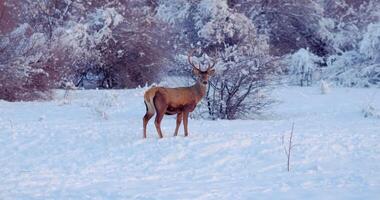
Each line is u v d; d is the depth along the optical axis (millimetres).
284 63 99375
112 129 51344
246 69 68188
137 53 121625
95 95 92188
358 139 45000
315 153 39688
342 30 147000
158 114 45531
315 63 133875
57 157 40062
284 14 146500
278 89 98125
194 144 42438
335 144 42562
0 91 87500
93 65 118812
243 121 61062
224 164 37250
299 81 121062
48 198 26938
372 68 116750
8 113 68375
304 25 148875
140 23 123125
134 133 48781
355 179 30891
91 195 27547
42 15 119750
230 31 124000
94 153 40906
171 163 37750
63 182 31656
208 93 68000
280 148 41062
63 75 101375
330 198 25938
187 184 30688
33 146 43781
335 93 96062
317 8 145875
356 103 80125
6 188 29875
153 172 35125
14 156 40781
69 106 76312
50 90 92312
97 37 116438
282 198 26203
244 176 33375
